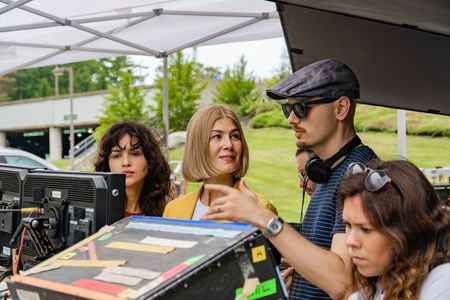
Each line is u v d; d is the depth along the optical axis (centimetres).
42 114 2309
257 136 1174
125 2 397
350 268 122
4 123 2441
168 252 104
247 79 1446
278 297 103
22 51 510
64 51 509
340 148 151
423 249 112
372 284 121
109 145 226
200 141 187
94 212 152
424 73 305
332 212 144
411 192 112
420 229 111
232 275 98
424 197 113
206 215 122
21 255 180
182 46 527
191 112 1362
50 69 3431
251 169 981
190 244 105
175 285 92
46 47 493
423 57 285
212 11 441
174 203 201
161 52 536
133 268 101
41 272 110
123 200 156
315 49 305
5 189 204
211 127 186
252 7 438
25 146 2641
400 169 116
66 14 414
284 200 820
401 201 111
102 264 106
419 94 340
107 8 408
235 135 190
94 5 398
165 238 112
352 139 154
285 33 292
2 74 581
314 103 149
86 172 162
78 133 2381
